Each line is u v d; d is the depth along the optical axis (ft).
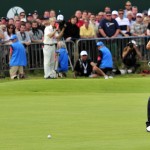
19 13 258.37
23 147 100.83
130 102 156.15
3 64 229.04
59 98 168.76
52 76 223.51
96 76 221.66
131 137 108.06
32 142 105.09
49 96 174.81
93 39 233.55
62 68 224.33
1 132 115.55
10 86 187.01
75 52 232.73
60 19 226.99
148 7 267.39
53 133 113.50
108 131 114.21
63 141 105.50
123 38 236.84
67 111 141.90
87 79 197.36
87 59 221.66
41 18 247.50
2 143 104.68
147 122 112.78
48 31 221.46
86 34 235.81
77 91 184.03
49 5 261.24
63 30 226.38
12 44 222.28
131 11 254.06
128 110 141.28
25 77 226.58
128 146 99.60
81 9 264.11
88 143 103.19
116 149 97.50
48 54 222.07
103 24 236.84
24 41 231.91
